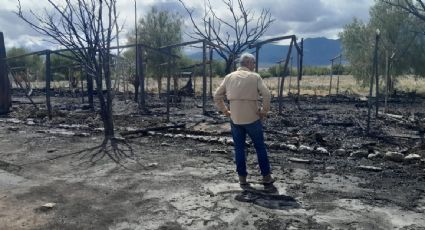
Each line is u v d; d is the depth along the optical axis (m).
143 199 5.19
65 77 40.94
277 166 6.75
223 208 4.86
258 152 5.69
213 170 6.52
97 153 7.77
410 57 24.75
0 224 4.41
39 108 16.09
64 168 6.73
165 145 8.47
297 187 5.62
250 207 4.89
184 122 11.79
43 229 4.30
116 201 5.12
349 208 4.85
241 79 5.59
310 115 13.50
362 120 12.15
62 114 13.61
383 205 4.95
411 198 5.21
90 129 10.39
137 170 6.56
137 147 8.30
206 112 14.31
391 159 7.12
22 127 11.04
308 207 4.88
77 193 5.44
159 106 17.59
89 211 4.80
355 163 6.95
